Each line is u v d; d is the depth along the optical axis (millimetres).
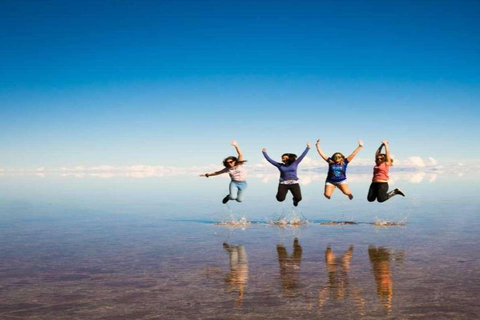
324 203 15453
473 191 20578
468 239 8062
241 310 4332
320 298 4672
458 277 5422
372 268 5922
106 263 6359
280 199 11094
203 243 7945
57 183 30719
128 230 9555
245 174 11516
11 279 5516
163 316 4191
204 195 19812
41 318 4172
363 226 9914
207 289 5039
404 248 7262
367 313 4207
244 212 13031
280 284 5215
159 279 5480
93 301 4645
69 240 8289
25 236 8758
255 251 7164
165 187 25922
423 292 4832
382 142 10930
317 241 8016
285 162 11266
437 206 13938
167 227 10023
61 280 5465
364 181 30391
